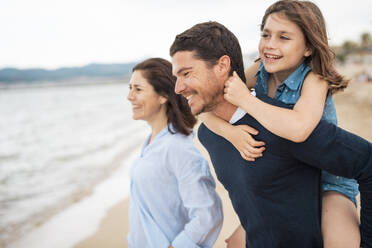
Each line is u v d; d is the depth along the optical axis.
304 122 1.10
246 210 1.35
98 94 79.12
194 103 1.28
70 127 22.12
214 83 1.23
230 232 3.50
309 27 1.32
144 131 17.47
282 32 1.36
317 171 1.20
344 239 1.20
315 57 1.37
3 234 4.72
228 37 1.26
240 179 1.27
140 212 1.71
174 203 1.71
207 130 1.47
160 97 1.73
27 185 8.01
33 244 4.29
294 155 1.11
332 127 1.12
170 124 1.71
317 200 1.21
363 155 1.06
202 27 1.24
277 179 1.16
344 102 23.39
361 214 1.18
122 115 28.33
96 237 4.28
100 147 13.27
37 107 43.91
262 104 1.17
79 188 7.03
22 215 5.61
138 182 1.71
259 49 1.50
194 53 1.20
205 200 1.60
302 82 1.38
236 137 1.21
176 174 1.63
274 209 1.21
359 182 1.13
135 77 1.74
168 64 1.75
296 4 1.37
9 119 30.05
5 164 11.34
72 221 5.00
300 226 1.20
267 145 1.14
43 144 15.82
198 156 1.66
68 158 11.34
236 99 1.20
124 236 4.24
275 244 1.27
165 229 1.70
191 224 1.59
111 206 5.52
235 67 1.27
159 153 1.66
